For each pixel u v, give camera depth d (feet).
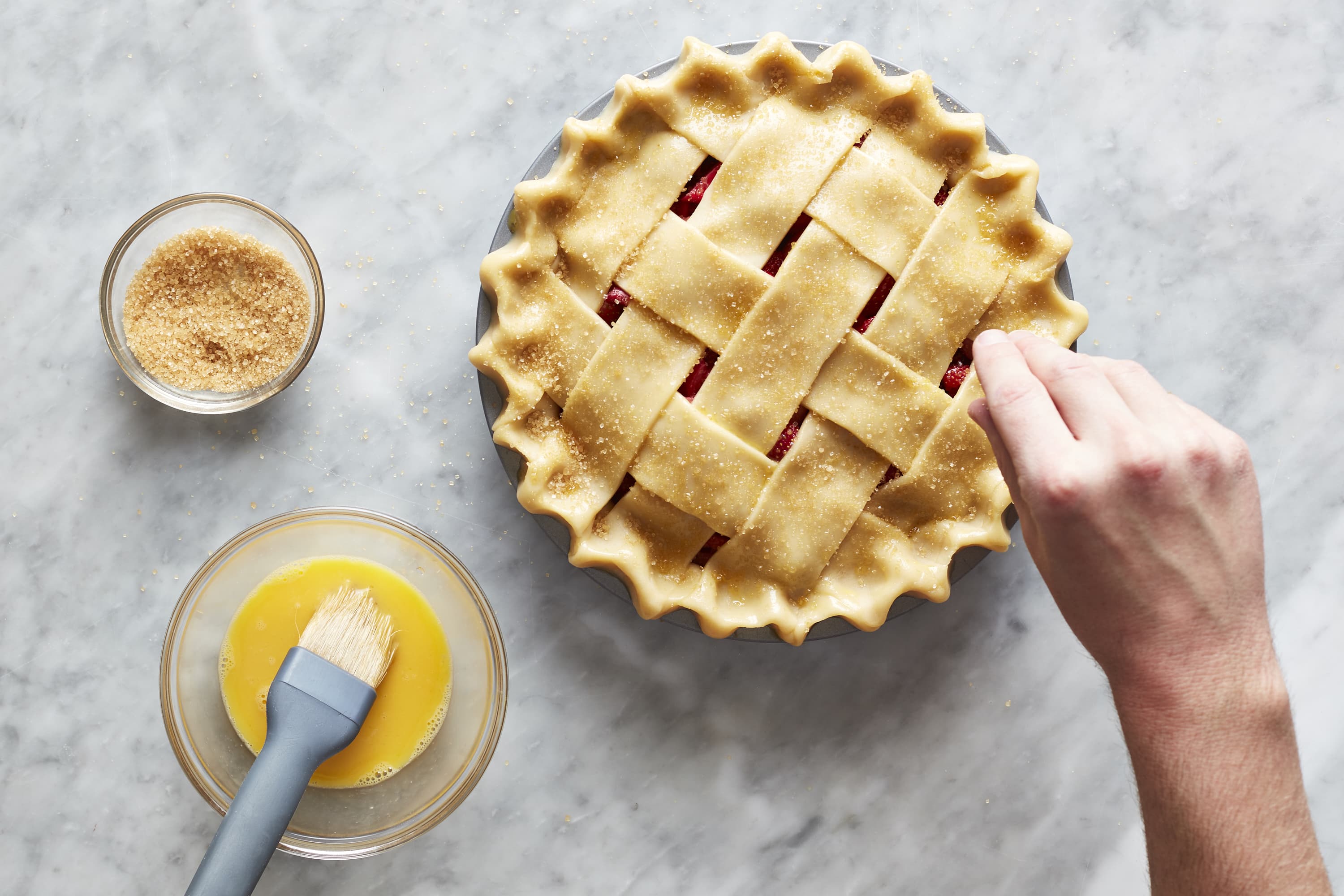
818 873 3.08
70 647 3.03
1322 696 3.10
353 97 3.04
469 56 3.05
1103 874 3.09
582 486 2.84
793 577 2.84
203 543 3.04
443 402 3.05
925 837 3.09
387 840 2.91
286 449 3.04
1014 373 2.45
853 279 2.80
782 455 2.85
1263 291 3.11
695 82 2.81
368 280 3.05
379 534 2.93
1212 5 3.10
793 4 3.06
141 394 3.04
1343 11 3.10
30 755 3.03
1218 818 2.43
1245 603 2.46
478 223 3.05
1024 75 3.09
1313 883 2.42
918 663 3.10
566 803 3.06
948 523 2.86
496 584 3.06
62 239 3.03
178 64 3.02
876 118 2.84
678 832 3.07
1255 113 3.10
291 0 3.03
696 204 2.85
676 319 2.79
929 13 3.07
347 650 2.81
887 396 2.81
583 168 2.82
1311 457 3.11
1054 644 3.10
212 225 3.00
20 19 3.01
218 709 2.92
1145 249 3.10
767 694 3.08
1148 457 2.41
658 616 2.84
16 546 3.03
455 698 2.95
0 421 3.03
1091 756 3.09
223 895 2.70
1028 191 2.82
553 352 2.81
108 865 3.03
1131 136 3.10
